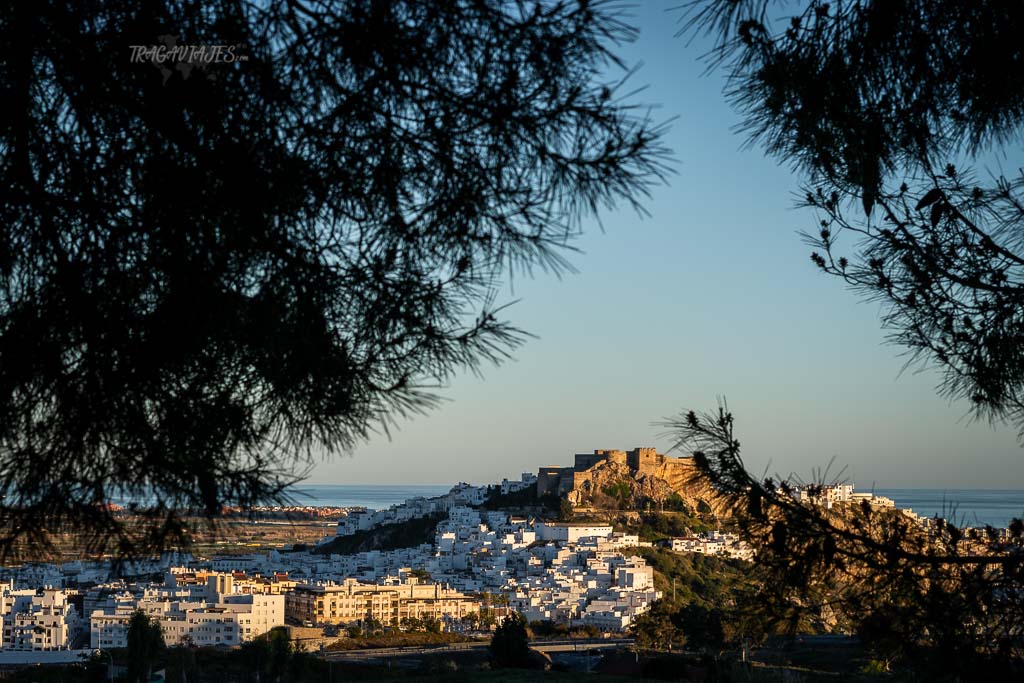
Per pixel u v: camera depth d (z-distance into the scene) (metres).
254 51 4.43
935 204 6.27
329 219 4.60
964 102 5.74
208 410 4.38
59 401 4.43
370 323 4.49
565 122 4.31
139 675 55.88
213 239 4.35
